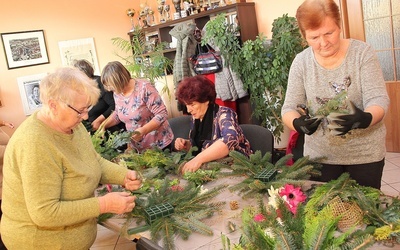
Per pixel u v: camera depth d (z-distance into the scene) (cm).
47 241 145
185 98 216
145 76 494
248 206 145
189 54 456
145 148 265
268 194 156
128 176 173
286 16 394
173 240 133
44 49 502
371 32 388
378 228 114
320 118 155
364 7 385
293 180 154
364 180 172
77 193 146
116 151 247
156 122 276
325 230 102
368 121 146
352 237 110
